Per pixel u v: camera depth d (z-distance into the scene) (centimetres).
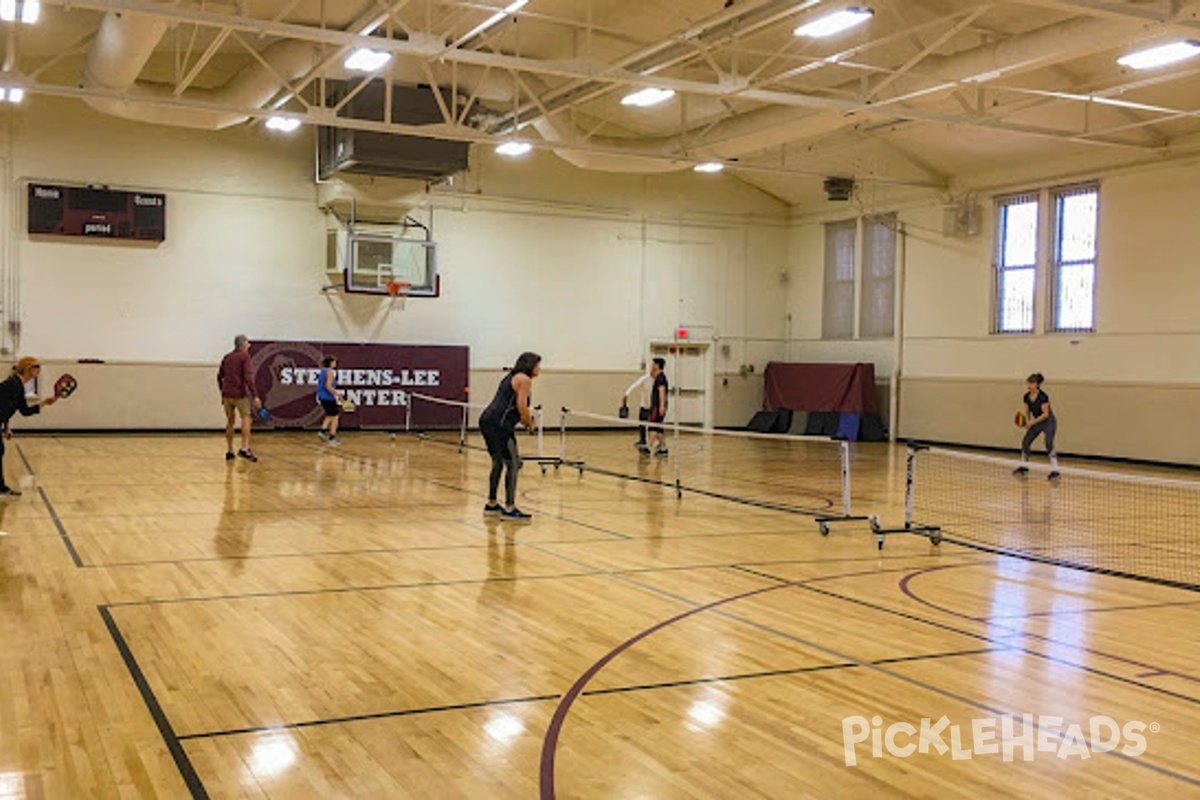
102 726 452
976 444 2156
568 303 2377
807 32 1207
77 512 1045
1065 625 677
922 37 1555
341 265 2108
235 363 1561
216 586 733
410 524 1024
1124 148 1877
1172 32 1141
